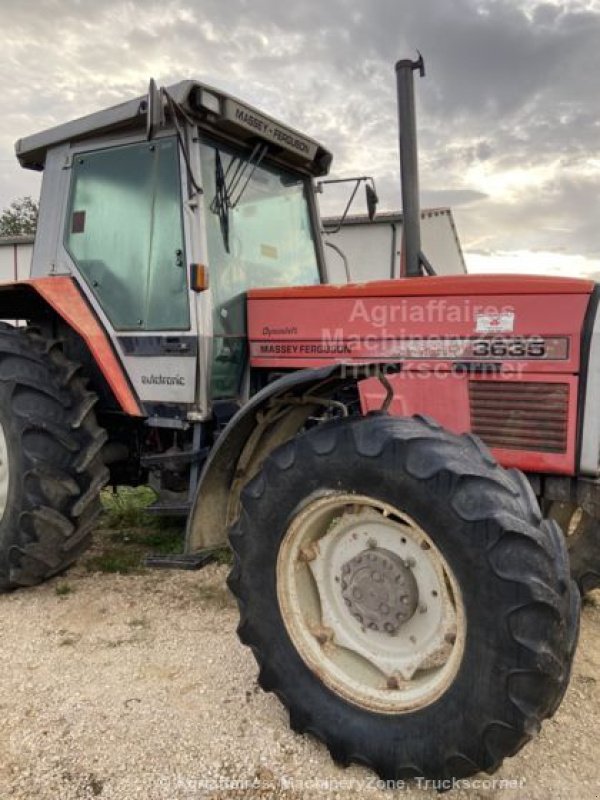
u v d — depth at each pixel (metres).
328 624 2.18
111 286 3.32
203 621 2.95
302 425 2.76
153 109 2.52
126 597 3.21
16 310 3.95
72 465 3.09
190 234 3.00
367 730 1.93
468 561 1.73
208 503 2.58
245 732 2.15
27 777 1.94
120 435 3.66
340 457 1.98
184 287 3.07
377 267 11.88
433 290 2.66
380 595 2.02
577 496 2.42
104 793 1.88
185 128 2.97
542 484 2.49
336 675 2.06
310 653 2.11
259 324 3.21
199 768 1.98
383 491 1.90
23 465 3.04
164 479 3.33
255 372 3.29
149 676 2.48
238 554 2.22
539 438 2.45
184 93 2.83
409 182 3.15
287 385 2.23
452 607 1.89
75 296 3.41
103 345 3.29
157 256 3.15
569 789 1.89
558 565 1.72
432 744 1.81
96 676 2.48
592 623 2.92
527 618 1.64
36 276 3.64
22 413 3.06
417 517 1.83
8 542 3.11
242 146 3.27
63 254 3.49
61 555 3.15
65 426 3.10
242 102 3.05
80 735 2.13
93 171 3.38
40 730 2.15
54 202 3.55
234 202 3.25
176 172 3.06
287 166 3.66
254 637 2.19
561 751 2.06
